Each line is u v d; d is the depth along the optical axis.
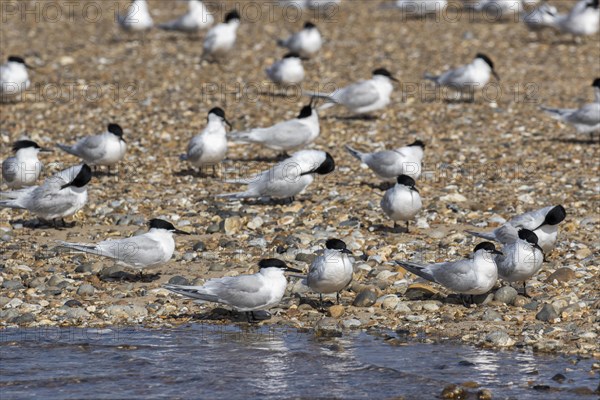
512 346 10.80
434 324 11.54
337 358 10.55
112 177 18.08
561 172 18.39
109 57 27.94
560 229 14.98
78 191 14.91
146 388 9.83
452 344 10.90
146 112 22.75
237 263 13.63
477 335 11.13
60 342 11.01
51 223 15.48
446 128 21.53
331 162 16.22
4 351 10.73
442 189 17.33
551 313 11.53
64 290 12.59
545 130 21.52
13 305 12.06
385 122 22.09
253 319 11.74
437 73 26.39
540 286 12.63
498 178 18.03
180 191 17.30
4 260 13.68
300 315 11.91
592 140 20.69
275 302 11.47
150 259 12.60
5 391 9.73
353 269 13.07
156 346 10.91
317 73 26.50
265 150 20.23
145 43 29.80
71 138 20.78
